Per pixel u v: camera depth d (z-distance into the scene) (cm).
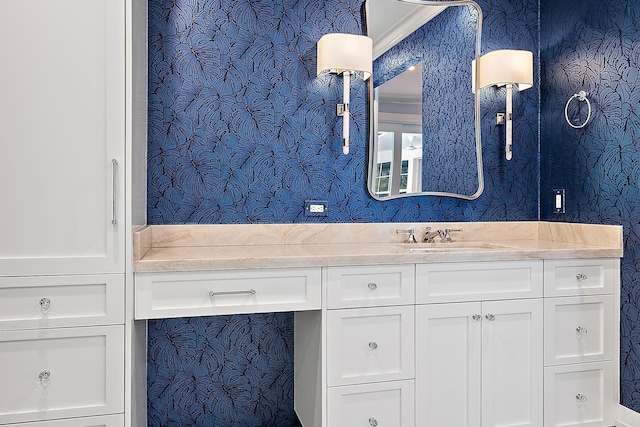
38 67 170
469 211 269
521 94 277
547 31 273
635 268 220
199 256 189
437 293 202
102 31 175
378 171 254
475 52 268
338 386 190
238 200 237
